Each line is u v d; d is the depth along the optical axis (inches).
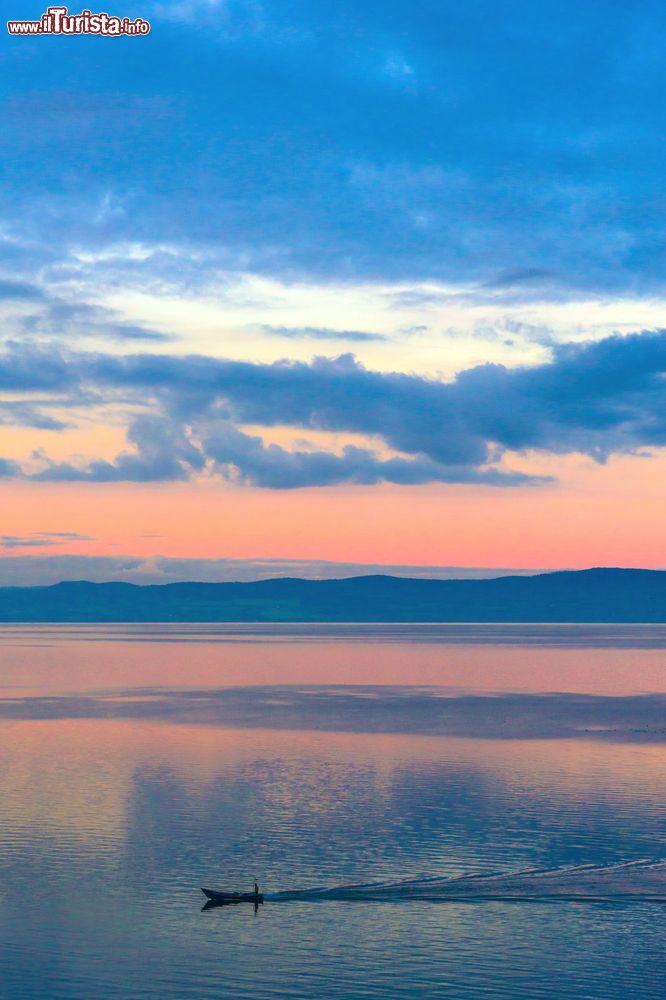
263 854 2454.5
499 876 2287.2
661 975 1800.0
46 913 2080.5
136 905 2123.5
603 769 3555.6
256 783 3299.7
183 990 1747.0
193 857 2432.3
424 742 4212.6
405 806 2945.4
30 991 1744.6
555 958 1857.8
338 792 3149.6
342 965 1840.6
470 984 1770.4
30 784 3260.3
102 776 3410.4
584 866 2348.7
